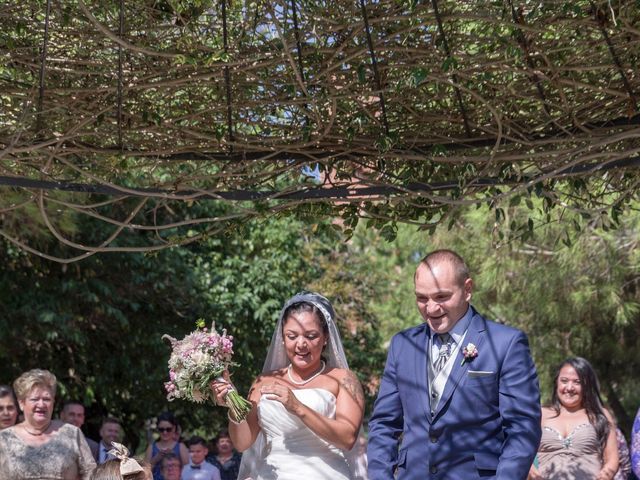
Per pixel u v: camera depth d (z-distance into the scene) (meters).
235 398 4.75
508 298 13.26
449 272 4.34
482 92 4.66
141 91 4.85
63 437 6.35
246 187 5.28
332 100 4.56
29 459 6.17
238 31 4.57
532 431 4.28
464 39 4.53
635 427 6.07
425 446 4.41
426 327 4.60
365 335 18.48
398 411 4.62
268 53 4.48
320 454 4.95
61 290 12.55
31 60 4.80
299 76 4.20
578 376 6.82
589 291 11.73
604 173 5.43
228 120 4.67
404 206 5.27
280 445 4.96
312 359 5.01
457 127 4.97
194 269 14.16
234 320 14.35
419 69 4.18
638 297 12.98
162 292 13.96
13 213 8.76
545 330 13.81
